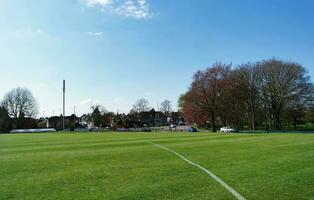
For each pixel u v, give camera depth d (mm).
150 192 12180
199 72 107500
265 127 115000
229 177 14969
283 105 105812
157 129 136875
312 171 16391
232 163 19625
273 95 106000
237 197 11383
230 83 105688
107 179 14867
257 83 108500
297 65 104062
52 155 26125
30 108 151250
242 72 109062
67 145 37906
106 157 23750
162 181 14219
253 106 109062
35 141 47938
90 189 12836
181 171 16828
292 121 123938
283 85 104312
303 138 43875
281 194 11750
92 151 29078
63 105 125250
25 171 17688
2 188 13266
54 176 15938
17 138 59000
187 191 12289
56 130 131125
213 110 105938
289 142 36312
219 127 125688
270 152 25844
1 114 144750
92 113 174750
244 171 16562
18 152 29719
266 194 11758
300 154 24125
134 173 16406
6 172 17406
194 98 107375
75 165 19734
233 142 38188
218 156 23500
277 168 17453
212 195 11656
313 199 11117
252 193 11906
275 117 107938
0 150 32312
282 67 104312
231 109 106688
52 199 11430
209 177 15031
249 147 30766
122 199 11250
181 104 124500
